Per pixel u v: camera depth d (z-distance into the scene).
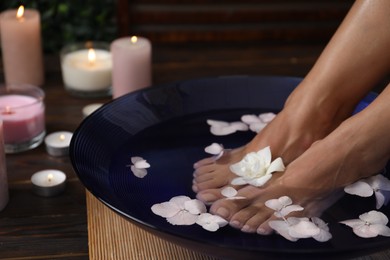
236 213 1.09
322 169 1.12
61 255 1.12
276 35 2.19
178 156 1.30
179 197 1.13
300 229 1.03
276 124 1.25
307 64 1.93
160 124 1.40
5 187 1.25
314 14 2.17
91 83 1.71
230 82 1.48
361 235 1.03
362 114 1.10
